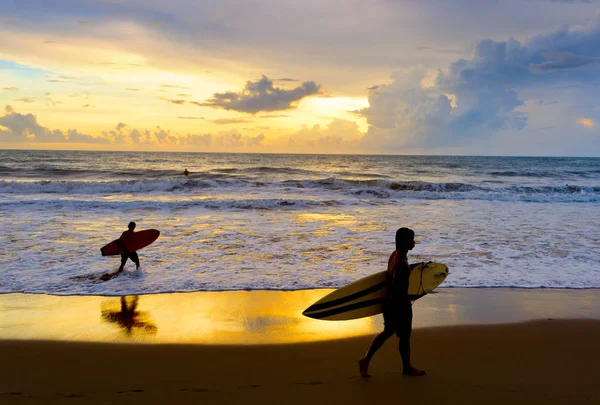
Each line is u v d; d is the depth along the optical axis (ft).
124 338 18.62
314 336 18.97
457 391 14.01
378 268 30.68
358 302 15.16
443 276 14.40
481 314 21.83
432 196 75.41
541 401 13.43
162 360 16.46
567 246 37.47
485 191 91.56
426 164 237.25
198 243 38.17
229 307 22.80
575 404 13.25
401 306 14.06
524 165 236.22
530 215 56.03
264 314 21.79
